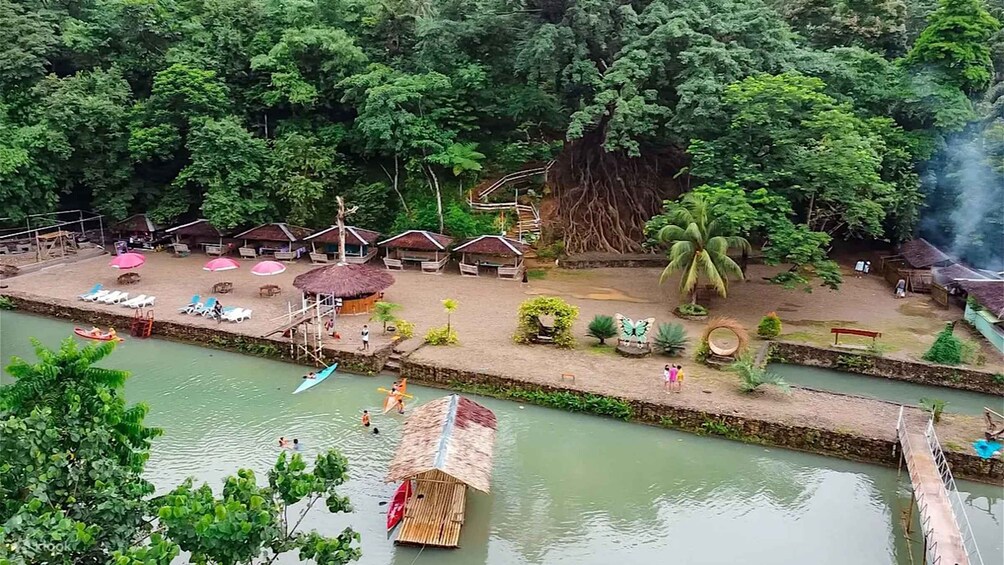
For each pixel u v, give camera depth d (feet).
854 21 172.24
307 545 43.04
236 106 176.55
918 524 69.67
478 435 72.59
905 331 116.26
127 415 43.01
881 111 150.61
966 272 130.00
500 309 126.72
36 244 159.33
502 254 146.41
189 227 166.50
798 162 122.31
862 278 149.48
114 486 37.91
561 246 159.84
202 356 108.58
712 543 66.69
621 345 106.11
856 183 118.11
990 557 65.31
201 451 79.87
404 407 91.86
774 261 118.01
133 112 167.84
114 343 43.47
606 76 146.41
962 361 102.12
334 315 114.52
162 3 183.62
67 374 40.98
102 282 141.38
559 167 175.01
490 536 66.74
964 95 146.00
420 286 141.38
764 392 92.53
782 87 121.60
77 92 163.53
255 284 141.59
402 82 159.12
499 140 181.16
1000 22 164.96
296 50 170.91
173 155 171.83
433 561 63.00
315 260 159.74
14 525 30.86
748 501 73.51
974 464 75.61
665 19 146.72
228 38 175.83
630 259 157.69
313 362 104.78
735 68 136.98
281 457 46.09
